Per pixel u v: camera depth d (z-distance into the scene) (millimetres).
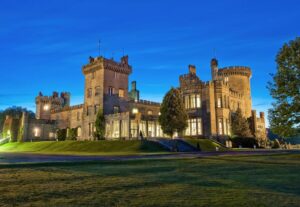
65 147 51719
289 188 9781
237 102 69500
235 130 62312
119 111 69438
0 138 86812
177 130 52000
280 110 27672
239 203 7465
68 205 7230
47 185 10234
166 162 20750
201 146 48438
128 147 44469
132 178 12148
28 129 77688
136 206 7141
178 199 7938
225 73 77000
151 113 78312
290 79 27688
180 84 67938
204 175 13406
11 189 9422
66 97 103125
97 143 49781
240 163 20094
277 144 65438
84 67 72625
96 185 10242
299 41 28219
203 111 61219
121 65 71562
